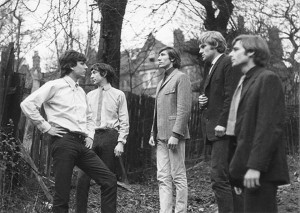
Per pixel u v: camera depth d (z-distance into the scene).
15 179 6.68
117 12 10.17
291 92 13.27
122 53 14.91
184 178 5.71
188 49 15.47
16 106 6.96
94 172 5.21
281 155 3.29
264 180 3.29
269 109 3.29
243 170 3.36
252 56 3.61
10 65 6.81
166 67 5.96
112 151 6.13
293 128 12.20
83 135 5.14
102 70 6.32
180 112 5.62
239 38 3.70
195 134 12.65
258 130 3.26
